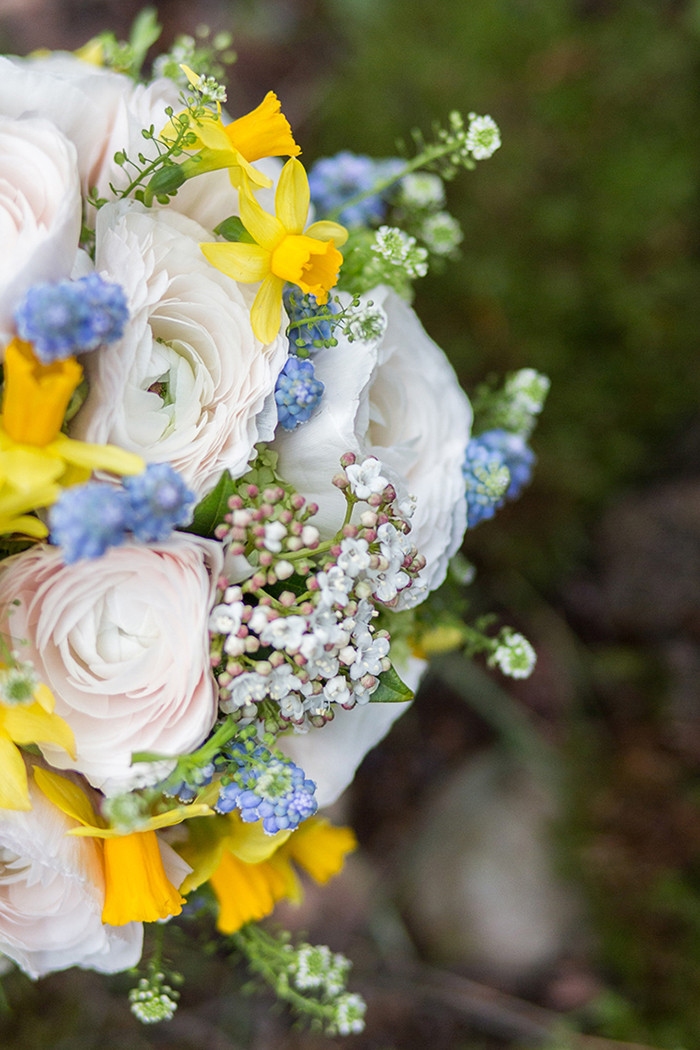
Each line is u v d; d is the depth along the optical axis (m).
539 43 1.04
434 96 1.02
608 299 1.02
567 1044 0.91
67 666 0.54
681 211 1.03
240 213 0.55
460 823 0.98
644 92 1.04
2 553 0.56
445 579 0.66
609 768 0.99
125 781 0.55
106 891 0.56
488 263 1.00
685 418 1.06
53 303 0.50
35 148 0.53
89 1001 0.86
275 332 0.55
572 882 0.96
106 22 1.05
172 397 0.55
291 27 1.10
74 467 0.52
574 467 1.03
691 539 1.02
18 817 0.54
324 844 0.64
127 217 0.55
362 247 0.62
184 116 0.54
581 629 1.05
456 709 1.04
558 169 1.03
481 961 0.95
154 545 0.53
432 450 0.61
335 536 0.57
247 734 0.56
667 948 0.94
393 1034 0.93
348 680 0.57
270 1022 0.92
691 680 1.01
